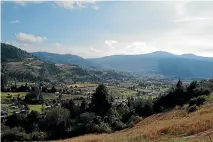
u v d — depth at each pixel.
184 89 72.19
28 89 177.12
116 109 78.12
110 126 66.44
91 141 36.94
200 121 30.80
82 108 86.69
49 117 80.06
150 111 73.00
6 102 136.25
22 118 86.56
